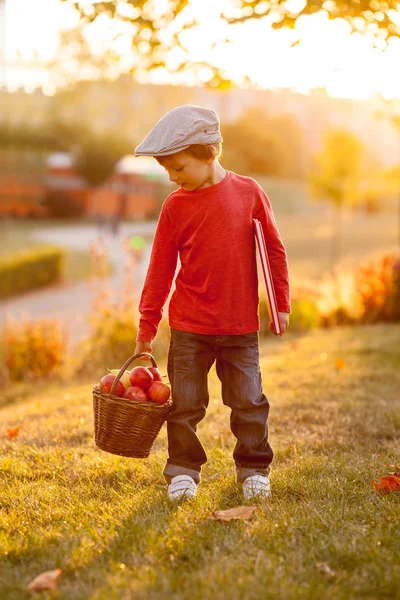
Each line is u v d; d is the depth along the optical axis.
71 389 6.87
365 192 30.19
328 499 2.87
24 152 51.41
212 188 2.80
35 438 4.20
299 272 24.06
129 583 2.09
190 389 2.88
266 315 10.12
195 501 2.82
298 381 5.73
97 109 53.22
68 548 2.39
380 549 2.31
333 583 2.12
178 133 2.68
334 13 4.22
